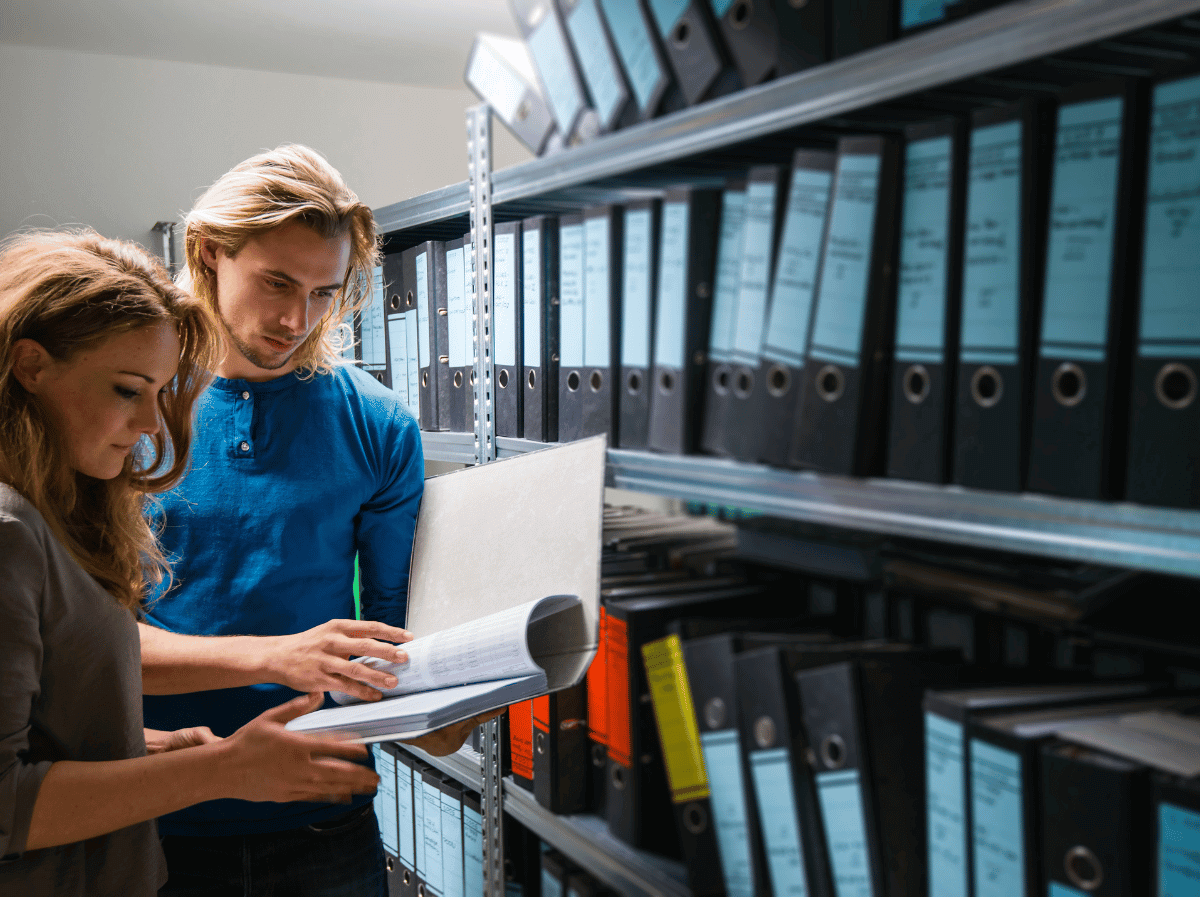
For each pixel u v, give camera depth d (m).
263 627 1.33
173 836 1.32
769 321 0.92
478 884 1.62
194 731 1.15
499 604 1.16
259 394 1.35
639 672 1.12
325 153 3.67
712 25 0.93
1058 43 0.63
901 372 0.81
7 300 0.90
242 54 3.34
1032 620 0.97
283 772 0.94
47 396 0.92
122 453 0.98
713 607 1.15
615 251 1.14
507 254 1.36
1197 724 0.74
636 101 1.04
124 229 3.36
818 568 1.17
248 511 1.32
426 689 1.07
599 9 1.05
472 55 1.32
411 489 1.45
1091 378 0.67
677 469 1.04
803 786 0.92
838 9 0.80
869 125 0.99
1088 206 0.67
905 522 0.80
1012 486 0.73
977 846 0.77
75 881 0.94
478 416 1.46
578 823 1.24
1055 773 0.70
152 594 1.30
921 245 0.79
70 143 3.27
